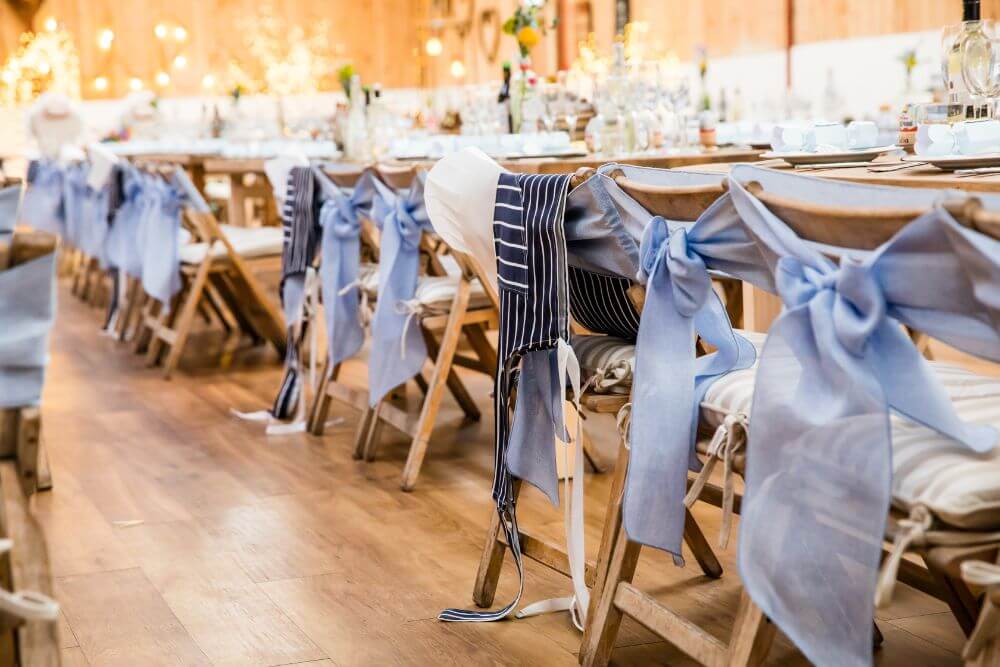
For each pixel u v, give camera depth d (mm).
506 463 1824
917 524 1122
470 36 10539
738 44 7523
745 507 1255
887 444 1129
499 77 10117
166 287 4215
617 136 3436
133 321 5297
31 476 1381
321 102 10344
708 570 2109
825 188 1230
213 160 5000
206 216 3979
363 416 3039
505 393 1790
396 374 2850
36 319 1261
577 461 1788
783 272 1226
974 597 1600
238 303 4871
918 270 1088
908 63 5055
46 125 6934
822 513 1189
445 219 1878
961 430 1180
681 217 1454
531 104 3957
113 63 10484
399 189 2818
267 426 3402
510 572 2180
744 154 3043
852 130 2324
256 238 4305
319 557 2279
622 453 1698
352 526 2469
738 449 1396
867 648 1152
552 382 1784
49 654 1174
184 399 3822
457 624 1938
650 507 1495
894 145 2443
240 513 2580
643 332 1503
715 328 1545
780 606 1221
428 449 3100
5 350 1254
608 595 1709
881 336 1172
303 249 3227
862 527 1148
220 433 3352
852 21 6598
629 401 1743
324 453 3102
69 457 3107
